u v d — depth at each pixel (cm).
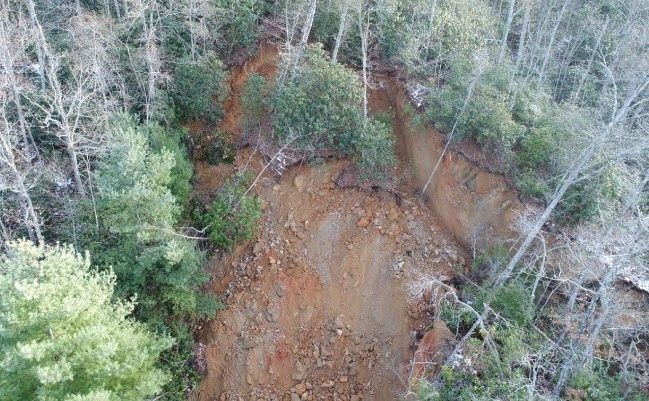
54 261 1212
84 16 2109
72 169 2058
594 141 1619
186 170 1938
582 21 2942
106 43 2152
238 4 2266
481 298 1866
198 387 1911
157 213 1575
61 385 1178
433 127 2217
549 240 1958
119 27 2092
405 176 2312
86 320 1255
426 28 2362
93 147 1717
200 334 1998
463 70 2167
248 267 2125
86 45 2009
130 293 1714
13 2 2255
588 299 1852
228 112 2370
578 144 1927
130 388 1362
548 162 2073
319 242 2178
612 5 2947
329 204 2227
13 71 1895
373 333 2061
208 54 2184
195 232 2027
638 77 1856
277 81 2194
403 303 2059
